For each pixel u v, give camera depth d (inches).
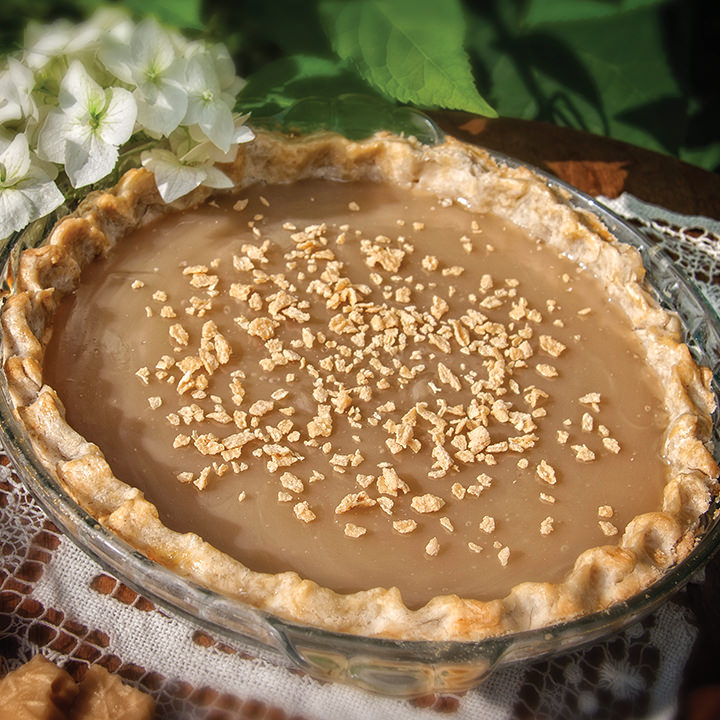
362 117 22.4
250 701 17.1
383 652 15.4
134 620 17.5
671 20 28.4
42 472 16.7
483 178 21.7
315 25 23.4
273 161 21.8
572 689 17.4
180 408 18.6
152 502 17.5
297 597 16.3
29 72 19.5
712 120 30.7
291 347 19.6
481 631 16.3
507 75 29.1
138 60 20.0
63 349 19.1
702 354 20.0
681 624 18.1
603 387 19.7
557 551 17.7
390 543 17.5
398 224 21.7
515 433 18.9
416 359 19.6
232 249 20.9
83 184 19.7
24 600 17.6
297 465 18.2
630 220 22.8
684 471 18.4
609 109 29.7
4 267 19.5
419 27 21.5
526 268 21.3
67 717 16.3
